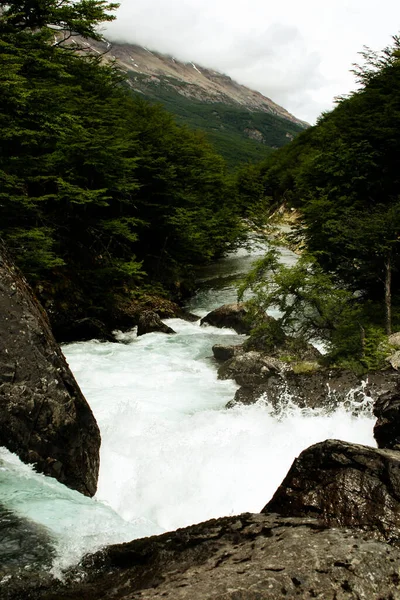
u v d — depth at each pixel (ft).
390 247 39.06
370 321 41.65
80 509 15.62
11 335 18.84
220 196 112.37
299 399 28.09
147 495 20.92
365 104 55.88
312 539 10.91
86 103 58.39
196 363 40.27
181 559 11.46
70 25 48.93
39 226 52.95
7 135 41.29
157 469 22.18
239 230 109.81
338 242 45.68
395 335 34.96
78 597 10.87
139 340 48.85
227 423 26.68
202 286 82.23
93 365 38.99
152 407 29.53
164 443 24.22
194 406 30.07
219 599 8.47
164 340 48.29
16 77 36.99
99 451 21.77
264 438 24.40
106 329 51.98
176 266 78.07
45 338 20.01
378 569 9.63
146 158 69.31
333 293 39.27
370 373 29.25
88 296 54.08
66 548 13.00
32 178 46.68
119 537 14.26
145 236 77.66
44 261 43.91
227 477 21.47
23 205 45.98
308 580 9.10
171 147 79.30
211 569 10.30
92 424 20.89
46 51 48.21
